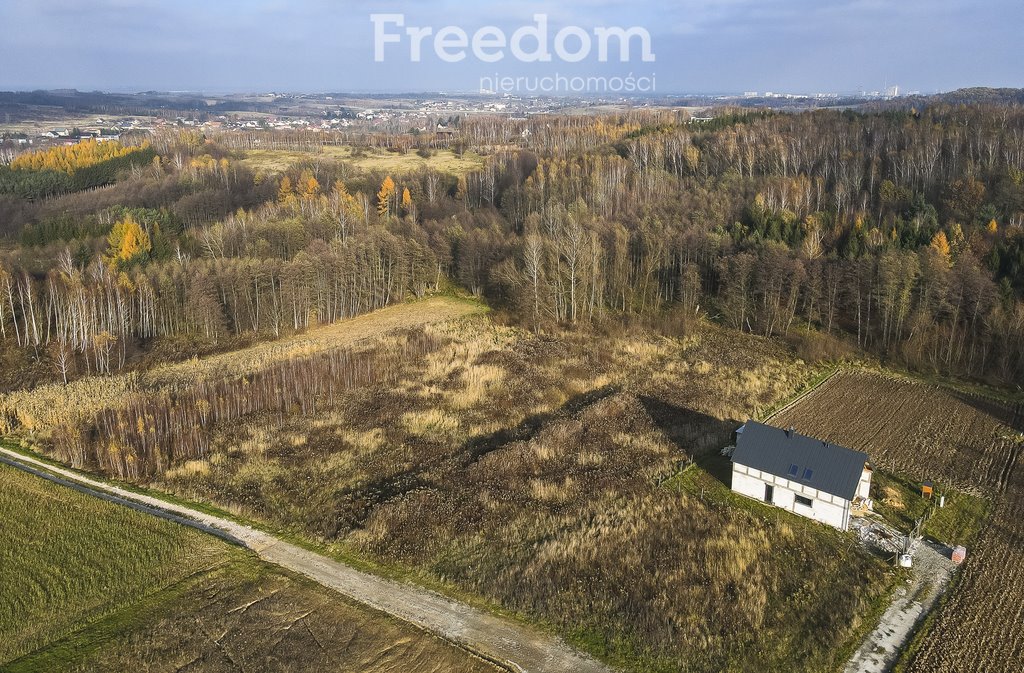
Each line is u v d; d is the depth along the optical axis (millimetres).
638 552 37094
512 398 58656
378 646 30703
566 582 34719
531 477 45125
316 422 53875
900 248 73688
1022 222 79312
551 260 82562
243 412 55594
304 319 80688
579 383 62000
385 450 49344
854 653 30062
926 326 67062
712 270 83938
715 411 55406
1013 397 58156
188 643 30859
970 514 40719
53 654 30281
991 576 34938
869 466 40656
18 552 37281
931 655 29656
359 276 85500
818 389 60688
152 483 44625
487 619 32438
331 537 38625
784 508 41125
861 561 36312
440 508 41031
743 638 31000
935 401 57500
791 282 73625
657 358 68500
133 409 53250
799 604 33125
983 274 66438
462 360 67750
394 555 37031
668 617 32250
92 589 34469
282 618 32438
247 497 42906
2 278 71375
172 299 76312
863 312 74250
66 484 44500
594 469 46094
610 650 30438
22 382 62062
